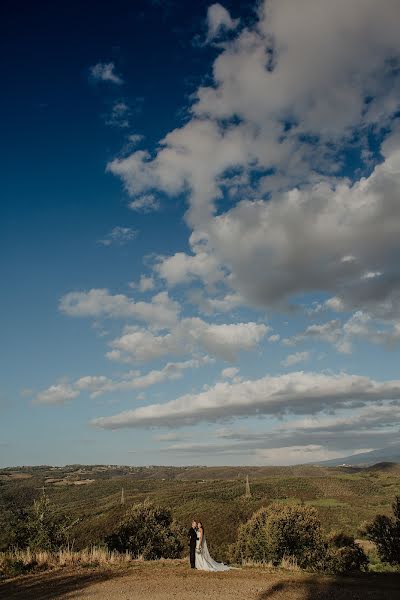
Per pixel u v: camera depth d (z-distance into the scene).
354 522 72.25
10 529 26.00
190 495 109.12
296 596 13.53
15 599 13.83
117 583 15.64
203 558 18.48
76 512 79.62
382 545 26.44
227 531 70.25
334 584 15.33
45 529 26.22
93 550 22.39
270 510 40.88
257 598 13.27
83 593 14.11
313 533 36.81
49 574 17.62
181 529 38.31
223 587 14.88
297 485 116.31
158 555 34.19
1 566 18.67
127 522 35.66
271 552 35.34
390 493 102.19
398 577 16.67
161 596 13.50
